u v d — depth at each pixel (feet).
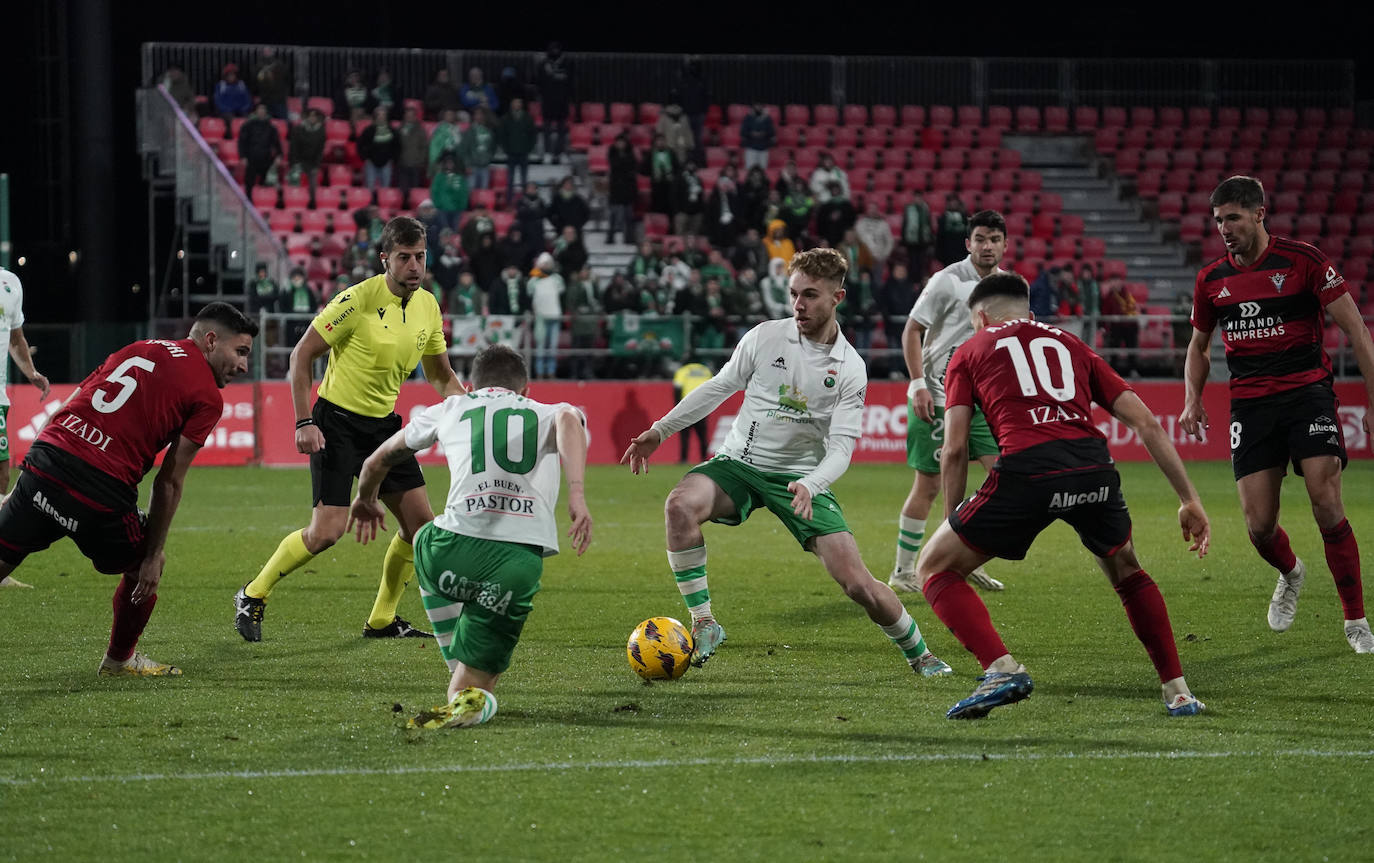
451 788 27.55
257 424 121.60
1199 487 105.40
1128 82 178.91
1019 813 26.13
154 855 23.82
